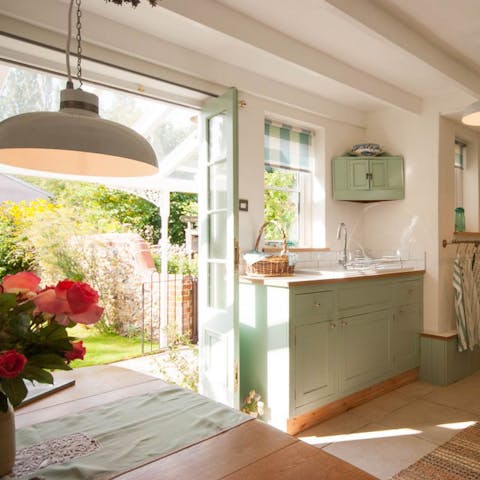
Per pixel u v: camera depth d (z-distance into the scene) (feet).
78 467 2.80
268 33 8.13
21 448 3.09
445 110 11.75
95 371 5.05
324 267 12.26
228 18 7.47
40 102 11.66
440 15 7.84
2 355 2.50
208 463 2.85
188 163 15.31
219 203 9.57
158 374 11.95
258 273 9.51
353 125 13.25
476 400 10.29
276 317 8.61
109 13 7.47
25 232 18.19
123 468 2.79
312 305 8.77
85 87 11.27
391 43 7.89
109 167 4.43
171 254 22.13
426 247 12.10
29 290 3.16
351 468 2.79
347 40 8.70
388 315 10.75
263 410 8.87
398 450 7.79
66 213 19.35
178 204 31.48
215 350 9.23
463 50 9.15
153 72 8.58
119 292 17.89
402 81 10.90
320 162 12.57
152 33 8.23
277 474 2.70
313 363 8.81
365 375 10.03
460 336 11.55
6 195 22.39
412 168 12.45
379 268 11.39
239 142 10.21
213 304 9.67
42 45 7.11
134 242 17.78
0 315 2.81
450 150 12.47
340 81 9.66
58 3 7.04
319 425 8.90
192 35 8.33
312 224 12.83
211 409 3.80
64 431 3.37
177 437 3.24
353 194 12.45
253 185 10.48
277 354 8.59
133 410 3.80
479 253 13.73
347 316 9.58
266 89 10.50
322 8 6.80
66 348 2.95
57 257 18.17
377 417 9.29
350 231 13.19
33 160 4.05
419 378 11.92
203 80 9.42
